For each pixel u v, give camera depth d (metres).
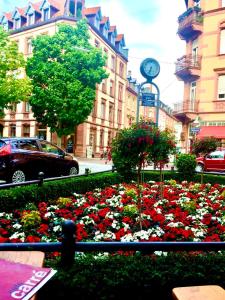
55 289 2.24
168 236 5.02
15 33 39.34
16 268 1.66
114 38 44.75
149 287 2.38
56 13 37.28
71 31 28.70
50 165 12.56
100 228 5.36
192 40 27.59
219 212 7.11
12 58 23.91
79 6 36.91
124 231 5.19
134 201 7.82
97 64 29.02
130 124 6.46
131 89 51.88
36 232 5.13
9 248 2.13
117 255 2.77
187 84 27.39
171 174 13.48
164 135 6.29
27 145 11.80
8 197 6.38
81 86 28.09
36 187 7.30
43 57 28.53
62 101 27.64
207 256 2.76
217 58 24.83
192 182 12.86
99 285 2.29
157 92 11.81
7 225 5.53
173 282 2.40
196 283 2.44
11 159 10.98
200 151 12.58
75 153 35.53
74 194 8.54
